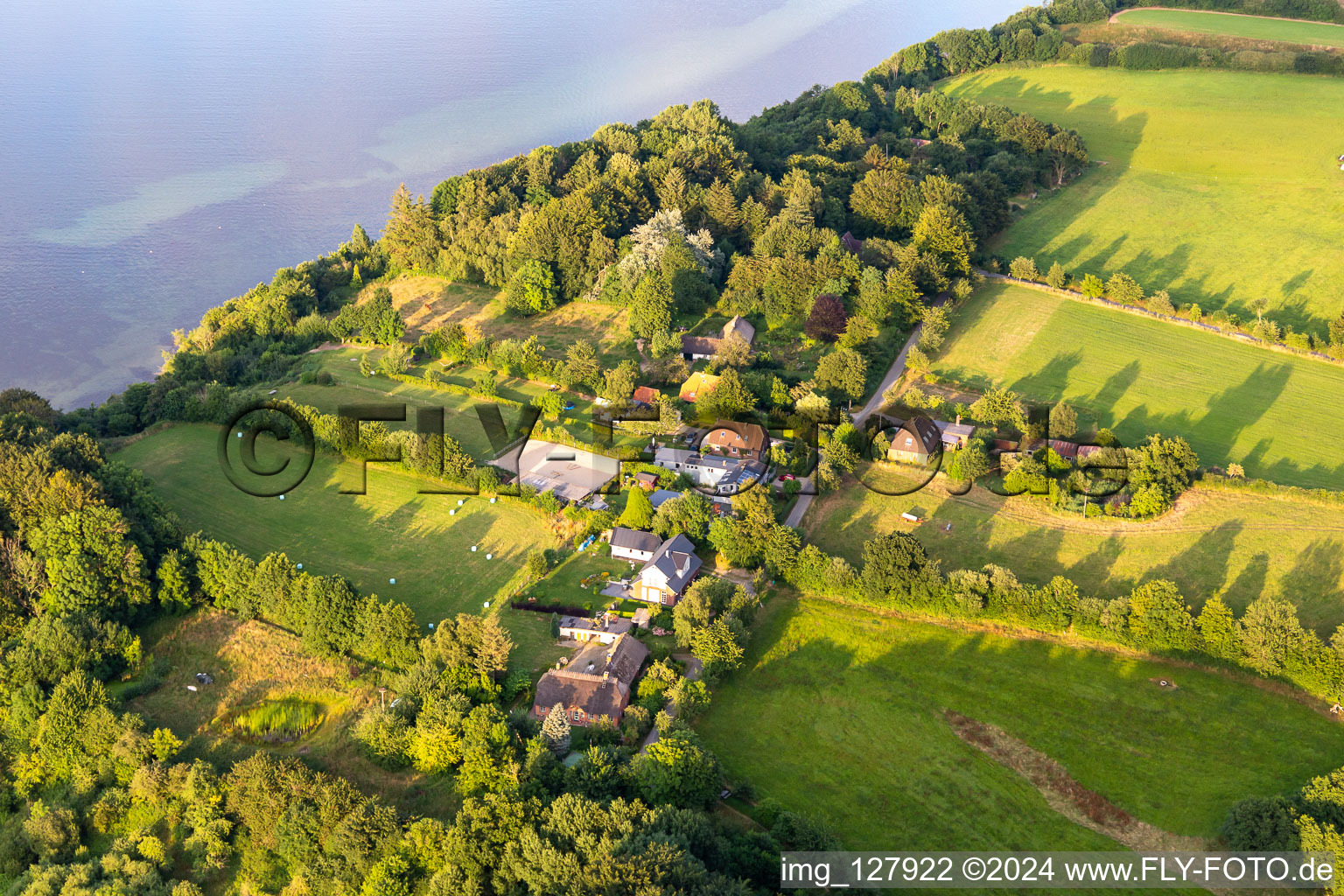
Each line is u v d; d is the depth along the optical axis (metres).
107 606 114.12
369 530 132.50
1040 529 126.81
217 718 103.25
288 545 129.88
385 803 89.69
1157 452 133.12
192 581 120.25
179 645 114.31
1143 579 117.31
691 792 87.44
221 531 133.38
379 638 107.19
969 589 111.25
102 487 127.19
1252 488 132.12
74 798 94.31
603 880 74.19
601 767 87.75
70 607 111.94
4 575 116.06
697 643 103.94
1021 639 109.62
